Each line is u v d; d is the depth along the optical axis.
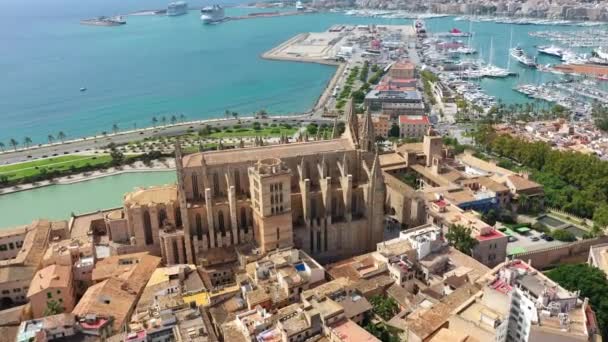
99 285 165.25
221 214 187.38
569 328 119.00
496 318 127.44
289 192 179.62
